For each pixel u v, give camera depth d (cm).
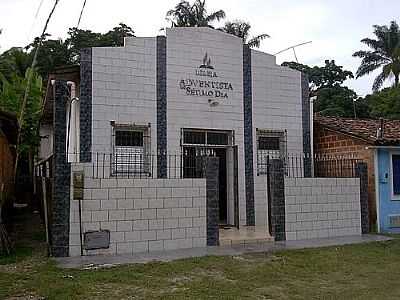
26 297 740
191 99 1436
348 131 1574
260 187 1512
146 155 1367
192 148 1445
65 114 1066
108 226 1071
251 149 1510
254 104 1531
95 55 1323
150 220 1112
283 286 829
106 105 1325
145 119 1370
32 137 2222
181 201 1148
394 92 3847
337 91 3744
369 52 4794
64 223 1041
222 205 1499
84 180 1056
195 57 1451
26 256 1064
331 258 1051
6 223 1355
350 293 786
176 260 987
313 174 1617
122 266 927
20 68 3216
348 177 1423
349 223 1390
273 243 1227
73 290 762
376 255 1099
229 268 936
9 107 2152
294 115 1595
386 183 1522
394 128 1750
